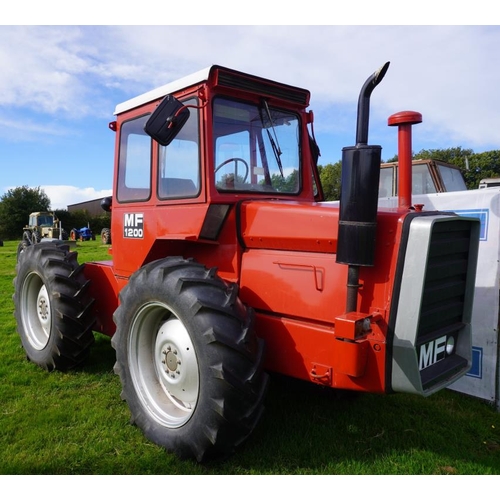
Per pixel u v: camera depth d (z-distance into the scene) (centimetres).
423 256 230
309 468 269
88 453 285
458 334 284
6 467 271
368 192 230
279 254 288
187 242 336
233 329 254
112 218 399
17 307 466
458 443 306
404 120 251
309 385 381
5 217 4741
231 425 248
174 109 283
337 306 257
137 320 299
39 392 380
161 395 300
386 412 346
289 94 347
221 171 307
